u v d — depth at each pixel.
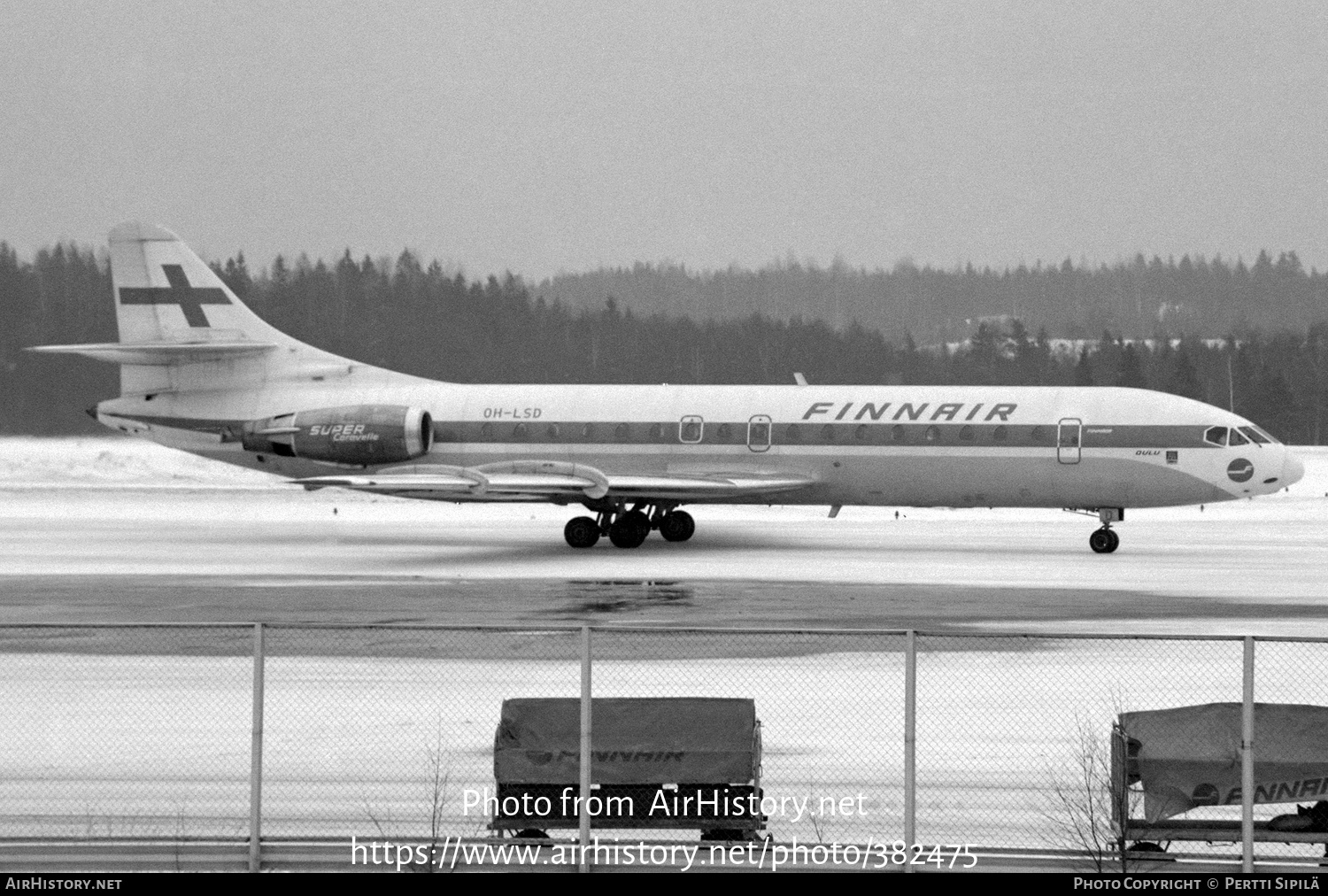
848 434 141.38
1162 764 48.00
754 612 92.62
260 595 101.06
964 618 90.06
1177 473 134.62
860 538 148.75
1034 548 137.62
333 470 152.50
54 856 46.91
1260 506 196.75
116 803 51.41
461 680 69.06
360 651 77.62
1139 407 136.38
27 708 63.66
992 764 55.53
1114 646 78.50
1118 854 45.97
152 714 62.81
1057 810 50.53
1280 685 68.50
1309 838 46.50
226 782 53.53
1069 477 136.62
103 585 107.06
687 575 113.44
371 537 151.62
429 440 148.38
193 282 155.00
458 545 143.00
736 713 49.16
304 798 51.81
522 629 50.69
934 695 66.25
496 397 150.12
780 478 142.25
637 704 49.19
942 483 139.75
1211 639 49.88
